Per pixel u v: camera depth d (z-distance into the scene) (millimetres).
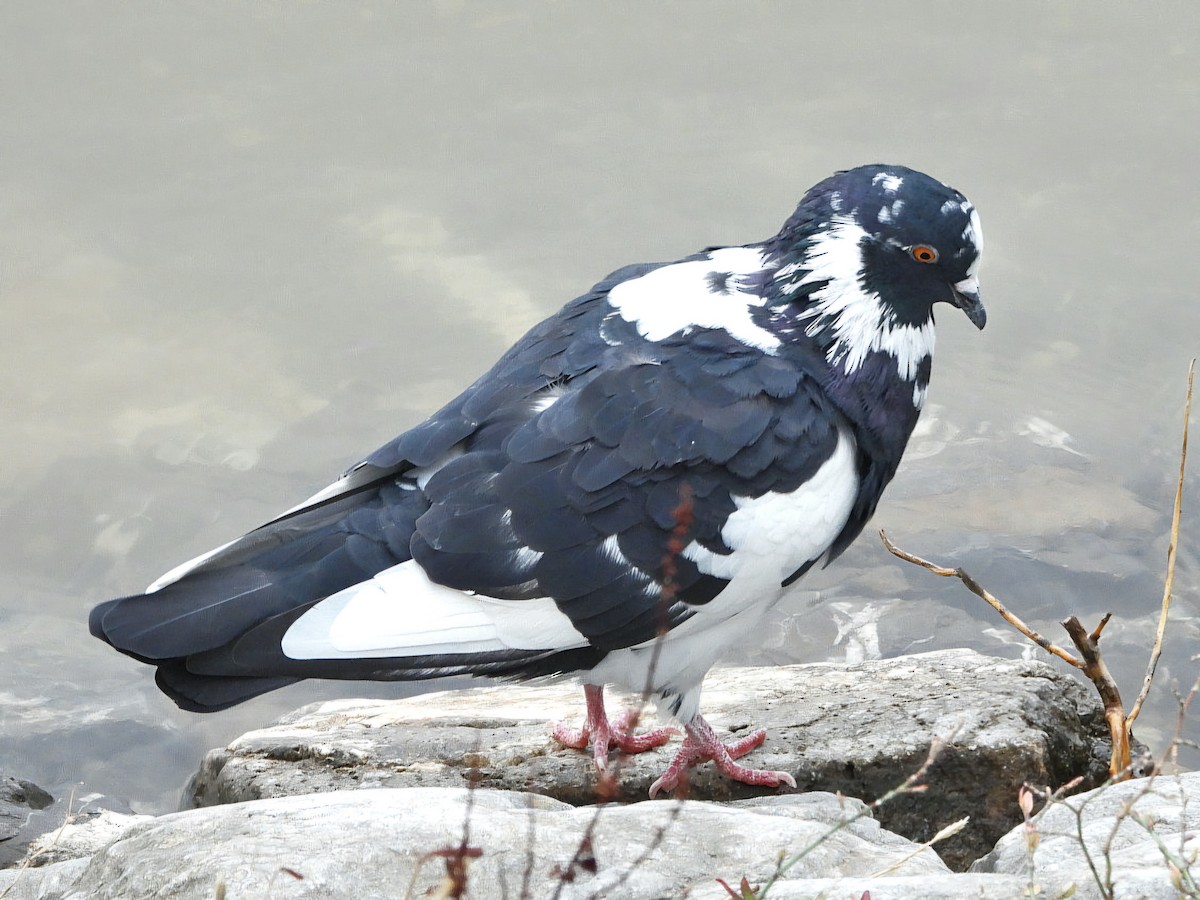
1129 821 6711
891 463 9242
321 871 6254
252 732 10516
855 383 8867
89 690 12195
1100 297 15602
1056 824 6996
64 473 14219
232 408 14898
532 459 8367
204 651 8047
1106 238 16297
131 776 11477
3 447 14414
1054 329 15320
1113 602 12516
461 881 5141
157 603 8125
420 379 15180
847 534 9281
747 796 9375
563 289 16078
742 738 9648
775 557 8594
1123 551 12930
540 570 8328
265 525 8602
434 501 8414
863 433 8969
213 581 8234
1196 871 5867
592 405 8453
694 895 6164
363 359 15430
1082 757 9891
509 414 8594
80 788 11281
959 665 10562
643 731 10016
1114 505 13391
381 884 6242
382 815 6793
